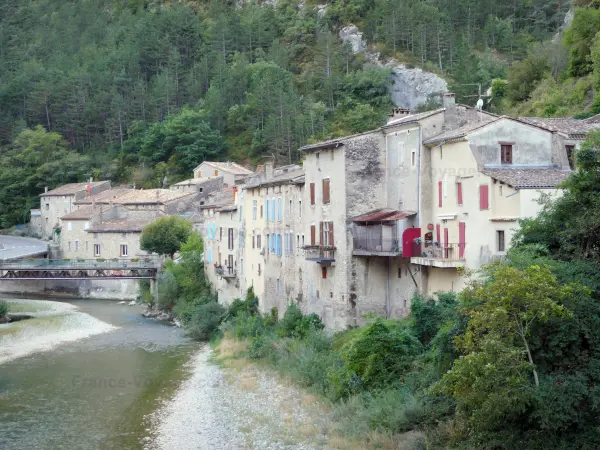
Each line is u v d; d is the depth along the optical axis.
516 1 178.25
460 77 136.12
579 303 31.75
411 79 156.62
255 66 173.38
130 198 122.56
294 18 197.62
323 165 58.06
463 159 47.09
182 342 69.19
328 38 171.12
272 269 68.06
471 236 46.12
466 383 29.52
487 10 175.50
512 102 90.19
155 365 59.12
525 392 29.12
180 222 101.69
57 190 146.50
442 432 34.47
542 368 31.36
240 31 192.00
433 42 163.38
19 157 163.25
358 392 42.88
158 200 117.81
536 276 29.78
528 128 47.47
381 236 52.91
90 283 107.88
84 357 62.59
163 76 174.75
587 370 30.86
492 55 155.25
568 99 75.44
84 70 186.88
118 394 50.41
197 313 73.25
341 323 55.31
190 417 44.78
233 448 38.91
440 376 37.38
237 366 56.47
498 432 30.84
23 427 43.38
